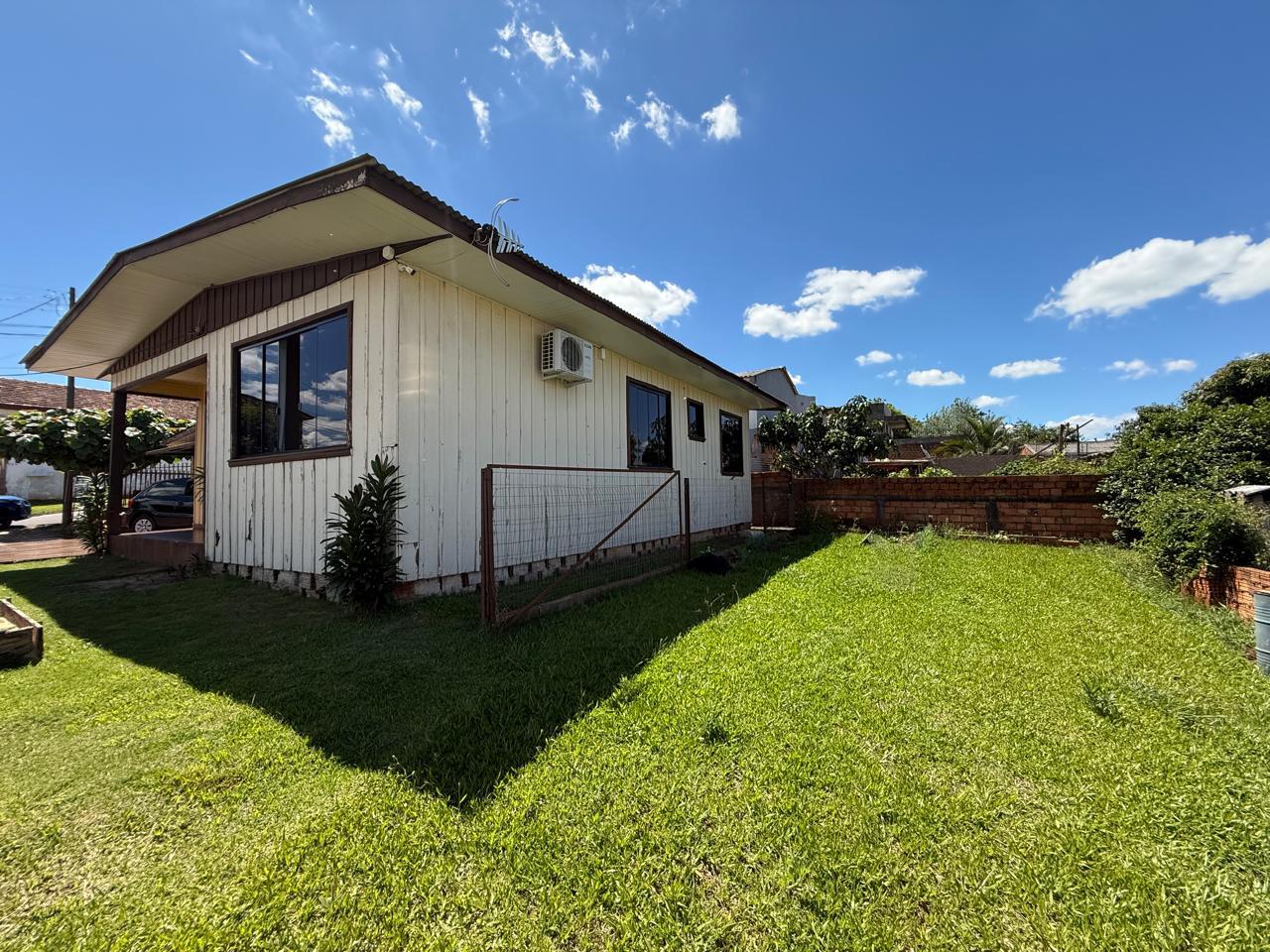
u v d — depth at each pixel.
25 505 13.34
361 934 1.34
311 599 4.77
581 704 2.60
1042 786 1.93
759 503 12.11
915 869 1.54
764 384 22.66
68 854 1.62
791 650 3.37
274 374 5.55
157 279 5.79
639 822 1.74
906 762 2.09
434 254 4.40
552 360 6.03
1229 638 3.48
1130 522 6.55
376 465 4.23
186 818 1.78
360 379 4.67
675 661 3.15
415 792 1.91
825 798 1.85
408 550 4.51
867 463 18.36
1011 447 36.28
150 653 3.41
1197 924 1.36
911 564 6.27
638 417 8.18
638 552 7.89
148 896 1.46
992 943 1.31
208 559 6.24
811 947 1.30
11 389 19.62
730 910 1.41
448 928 1.36
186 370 6.87
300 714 2.54
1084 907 1.41
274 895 1.45
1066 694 2.70
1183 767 2.04
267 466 5.49
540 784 1.94
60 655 3.37
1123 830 1.70
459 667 3.09
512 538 5.60
